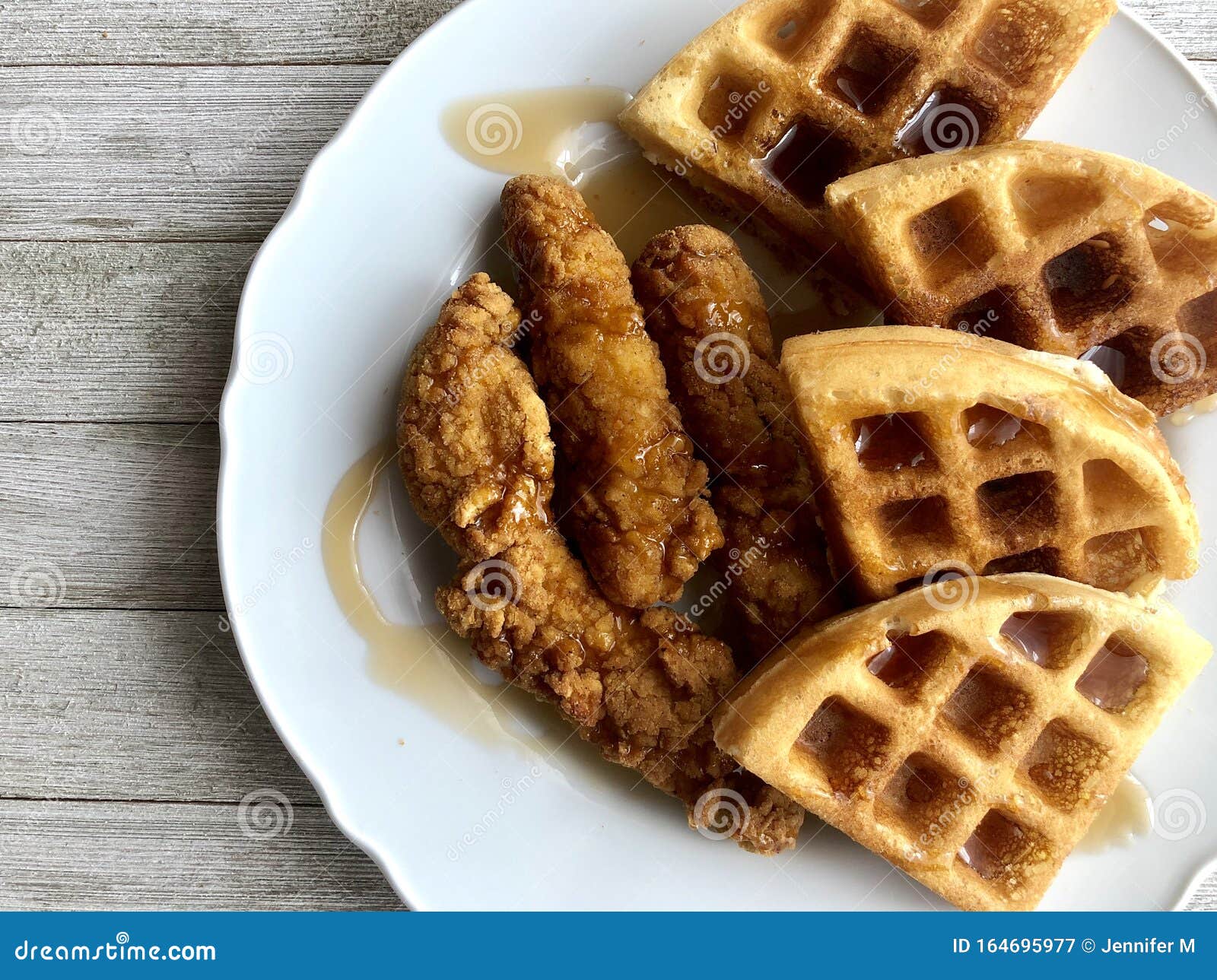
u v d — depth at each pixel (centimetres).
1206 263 41
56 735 45
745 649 43
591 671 42
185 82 45
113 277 45
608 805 43
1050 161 40
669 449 41
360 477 42
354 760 42
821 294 45
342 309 42
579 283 41
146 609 45
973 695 41
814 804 40
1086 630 40
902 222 40
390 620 43
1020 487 41
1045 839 41
